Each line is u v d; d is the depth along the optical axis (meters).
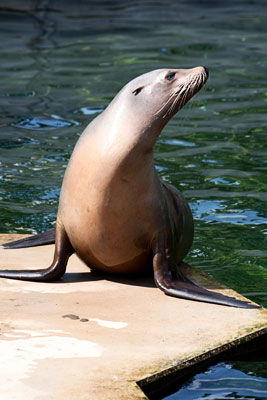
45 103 21.14
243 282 11.28
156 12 34.25
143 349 8.33
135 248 10.41
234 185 15.24
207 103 21.45
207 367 8.40
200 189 14.97
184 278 10.67
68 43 28.67
